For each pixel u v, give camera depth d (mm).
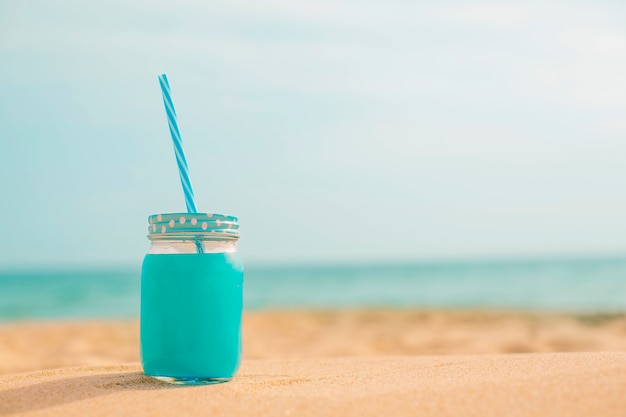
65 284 8656
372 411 651
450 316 3119
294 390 723
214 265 744
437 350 1867
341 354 1803
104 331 2453
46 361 1618
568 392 670
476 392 682
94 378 778
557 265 12938
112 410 666
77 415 658
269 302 5656
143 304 757
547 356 844
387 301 5598
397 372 814
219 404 675
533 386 688
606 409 639
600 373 709
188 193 803
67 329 2549
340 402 674
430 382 731
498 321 2787
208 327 738
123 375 796
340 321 2885
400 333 2340
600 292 5969
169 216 740
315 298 6160
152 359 743
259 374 826
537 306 4320
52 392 722
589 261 15258
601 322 2691
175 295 738
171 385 741
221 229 745
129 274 13000
